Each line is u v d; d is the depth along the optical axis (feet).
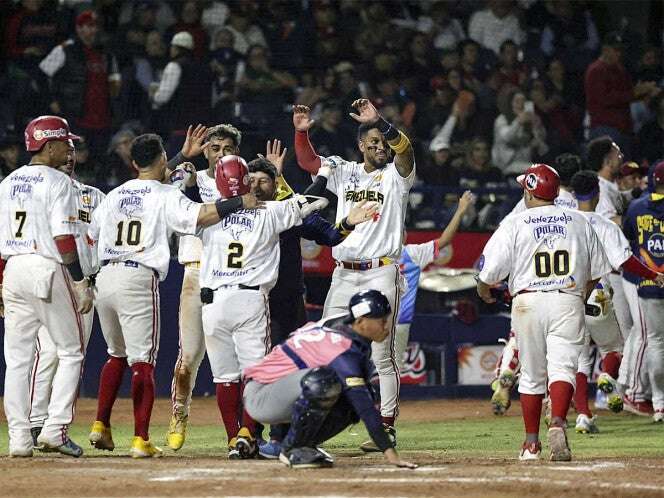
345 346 79.25
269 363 81.56
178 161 103.55
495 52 225.15
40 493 68.74
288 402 81.10
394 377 104.06
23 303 92.94
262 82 204.33
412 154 102.17
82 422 137.39
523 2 236.63
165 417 143.54
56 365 104.27
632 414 144.87
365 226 102.32
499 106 209.56
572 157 124.36
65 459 91.35
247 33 217.77
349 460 90.89
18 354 93.30
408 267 132.67
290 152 191.93
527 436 92.27
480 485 70.64
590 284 95.09
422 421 139.74
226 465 84.38
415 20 234.79
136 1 217.56
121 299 94.22
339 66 208.54
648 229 131.85
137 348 94.73
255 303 93.25
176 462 88.07
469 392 171.94
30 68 199.62
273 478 74.23
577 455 99.25
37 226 92.02
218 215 92.38
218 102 199.11
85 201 104.47
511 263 92.38
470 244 181.27
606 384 126.31
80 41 199.21
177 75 197.47
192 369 102.01
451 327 171.32
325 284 173.68
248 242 93.30
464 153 203.31
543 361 92.12
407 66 217.77
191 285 101.30
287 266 106.83
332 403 79.25
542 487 70.18
